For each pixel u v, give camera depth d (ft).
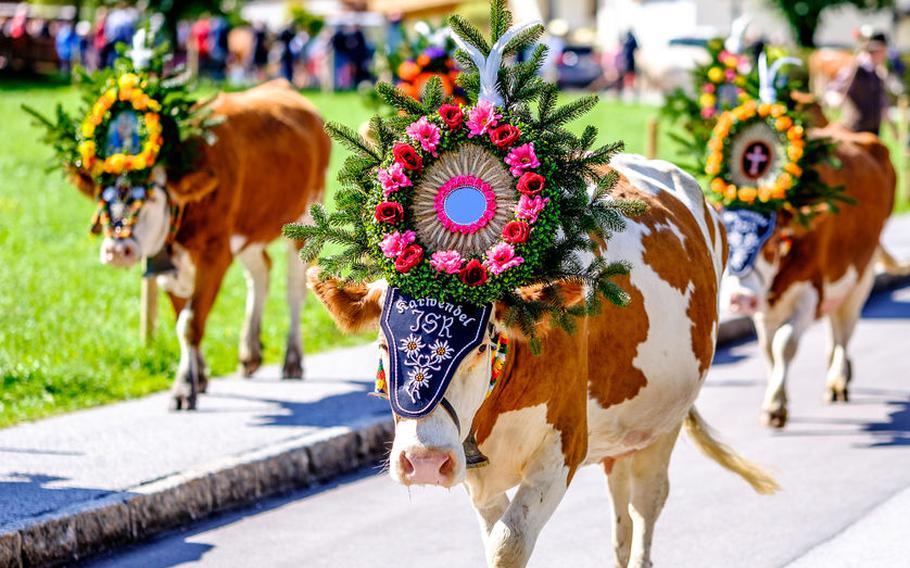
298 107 37.58
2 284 43.37
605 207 16.74
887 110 63.67
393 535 24.61
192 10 111.34
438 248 16.03
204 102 31.55
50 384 32.24
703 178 32.68
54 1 141.38
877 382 38.09
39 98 92.84
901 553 23.32
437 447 14.88
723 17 145.18
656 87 135.44
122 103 30.12
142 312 37.01
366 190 16.78
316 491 27.40
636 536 21.39
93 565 22.66
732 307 31.37
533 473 17.31
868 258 35.65
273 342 39.70
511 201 16.12
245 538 24.31
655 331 19.67
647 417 20.13
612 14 154.81
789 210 31.63
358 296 16.22
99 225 30.55
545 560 23.32
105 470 25.66
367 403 31.96
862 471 28.94
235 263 51.93
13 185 64.54
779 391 32.42
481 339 15.56
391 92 17.13
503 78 17.07
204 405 31.58
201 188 30.30
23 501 23.49
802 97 32.68
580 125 91.25
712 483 28.17
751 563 23.04
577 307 16.25
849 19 152.87
